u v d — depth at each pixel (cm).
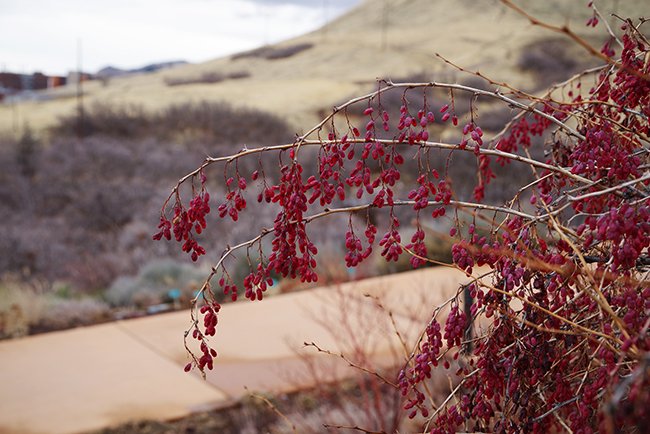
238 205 157
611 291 149
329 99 4425
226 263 1114
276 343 680
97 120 3453
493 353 148
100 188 2078
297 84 5172
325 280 712
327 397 471
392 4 7625
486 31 5481
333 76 5453
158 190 2088
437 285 761
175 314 819
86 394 588
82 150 2603
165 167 2548
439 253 970
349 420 403
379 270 948
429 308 647
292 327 717
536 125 200
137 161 2609
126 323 789
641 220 126
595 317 157
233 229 1347
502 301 147
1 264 1270
